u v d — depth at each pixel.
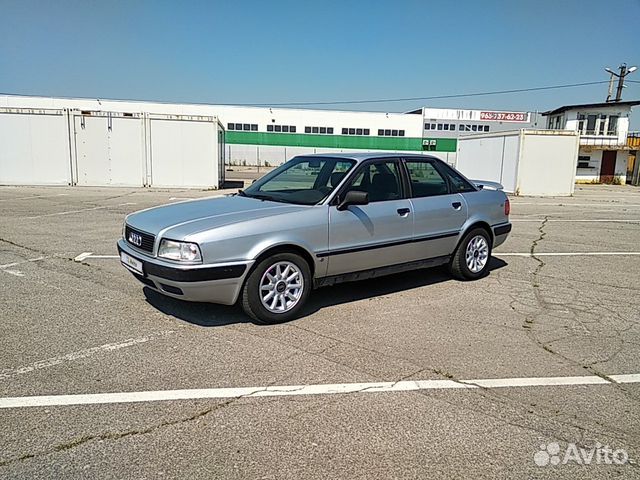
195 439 2.80
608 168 35.47
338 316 5.01
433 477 2.52
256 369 3.73
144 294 5.53
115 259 7.21
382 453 2.71
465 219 6.30
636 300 5.82
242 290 4.56
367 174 5.46
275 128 54.12
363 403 3.25
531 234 10.94
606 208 17.50
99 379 3.51
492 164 25.17
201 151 20.47
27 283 5.91
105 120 19.84
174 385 3.45
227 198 5.63
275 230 4.60
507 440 2.86
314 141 52.19
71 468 2.52
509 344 4.36
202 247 4.25
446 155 53.25
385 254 5.47
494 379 3.65
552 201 20.50
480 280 6.63
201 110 51.75
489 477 2.54
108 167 20.16
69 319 4.71
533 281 6.64
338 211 5.04
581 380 3.67
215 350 4.07
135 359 3.86
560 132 22.97
